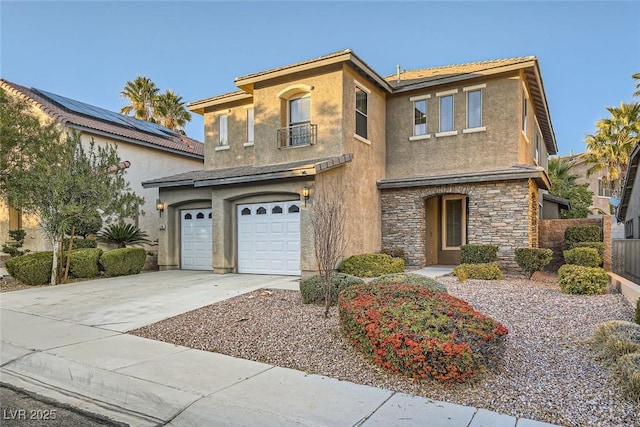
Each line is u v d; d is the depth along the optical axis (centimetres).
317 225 895
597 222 1553
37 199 1277
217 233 1534
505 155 1474
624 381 468
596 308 844
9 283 1378
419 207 1596
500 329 559
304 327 750
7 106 1538
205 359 614
